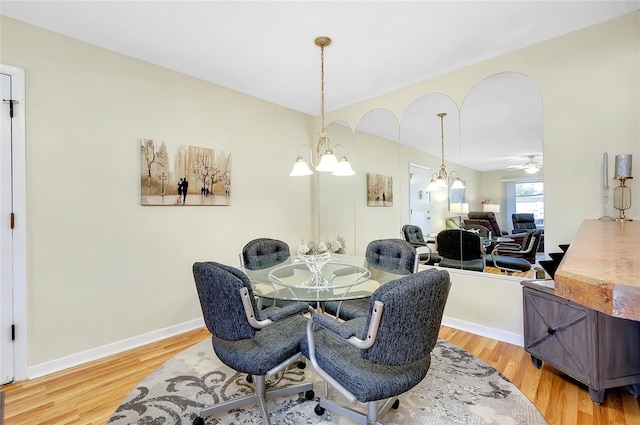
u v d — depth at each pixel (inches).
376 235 139.9
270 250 111.2
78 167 89.1
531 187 97.7
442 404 67.4
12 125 79.2
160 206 106.0
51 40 85.0
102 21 81.1
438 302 49.2
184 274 112.0
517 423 61.3
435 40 91.3
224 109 125.0
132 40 90.4
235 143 128.8
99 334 92.4
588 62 86.4
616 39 82.2
